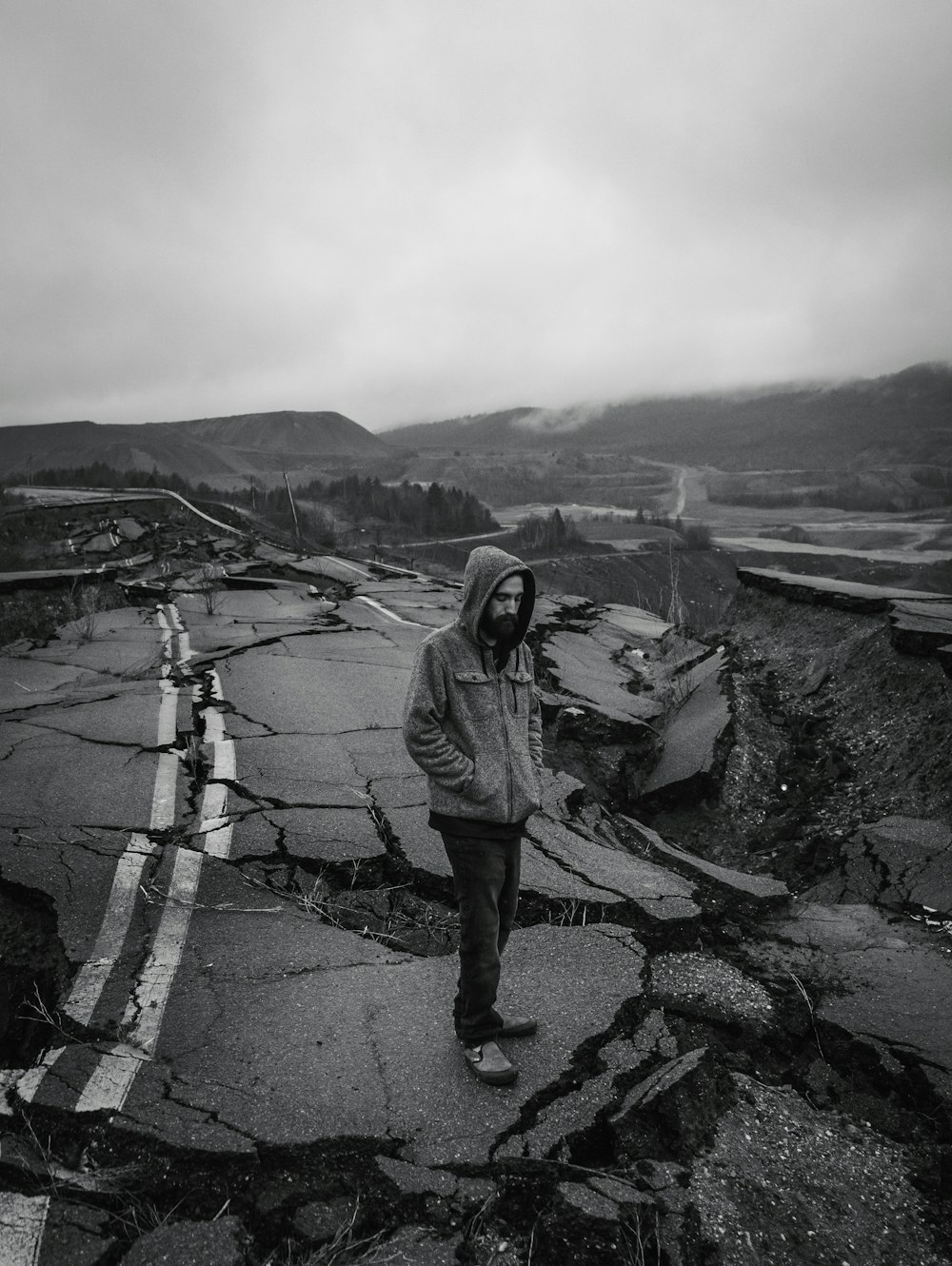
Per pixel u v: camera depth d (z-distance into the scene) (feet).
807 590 35.63
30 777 19.84
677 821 22.66
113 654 35.60
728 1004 12.23
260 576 70.74
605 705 28.71
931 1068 10.99
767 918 15.47
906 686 24.64
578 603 51.96
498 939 10.75
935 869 16.69
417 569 131.13
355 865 15.88
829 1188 9.10
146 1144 8.71
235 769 20.83
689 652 38.24
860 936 14.78
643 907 14.52
